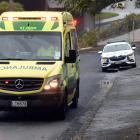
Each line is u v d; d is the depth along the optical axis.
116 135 16.64
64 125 19.80
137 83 34.31
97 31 92.00
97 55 72.38
